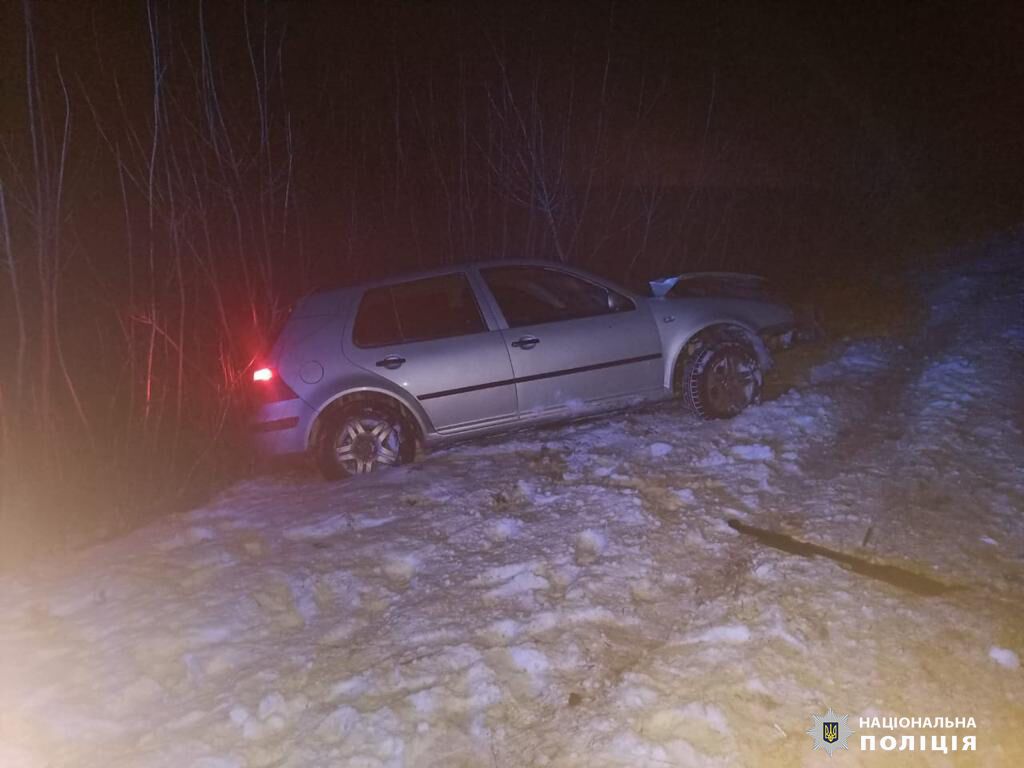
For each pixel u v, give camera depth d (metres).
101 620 4.86
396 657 4.36
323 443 6.99
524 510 6.04
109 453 7.74
